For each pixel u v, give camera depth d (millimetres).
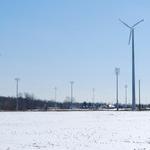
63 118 63469
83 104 183250
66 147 26422
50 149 25312
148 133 36906
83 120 57594
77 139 31688
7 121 54875
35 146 26922
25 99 177875
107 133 36844
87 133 36812
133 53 95000
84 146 27031
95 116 70562
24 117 67000
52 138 32344
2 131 38469
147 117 65500
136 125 46969
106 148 25938
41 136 33906
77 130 40062
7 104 164875
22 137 33000
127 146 27062
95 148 25891
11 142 29312
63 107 192500
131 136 34125
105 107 182000
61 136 34000
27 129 41031
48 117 67062
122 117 66000
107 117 66500
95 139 31719
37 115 76125
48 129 41188
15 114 83062
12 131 38531
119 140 30969
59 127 44031
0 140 30625
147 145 27688
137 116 69500
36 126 45344
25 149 25234
